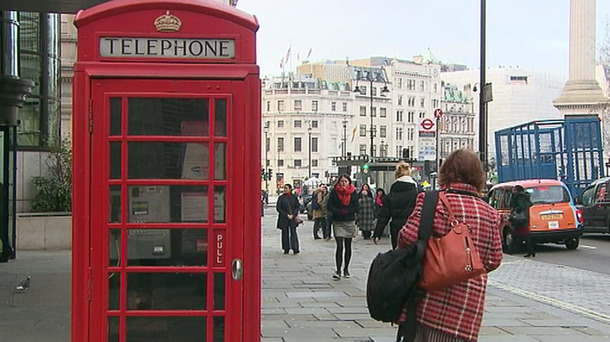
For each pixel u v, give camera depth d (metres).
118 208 5.08
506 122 127.19
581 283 13.33
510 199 19.66
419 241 4.27
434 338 4.25
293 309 9.74
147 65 5.07
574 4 41.16
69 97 26.42
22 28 18.31
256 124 5.15
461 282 4.23
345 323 8.74
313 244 21.58
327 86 132.12
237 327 5.16
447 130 138.12
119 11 5.07
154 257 5.12
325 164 129.88
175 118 5.09
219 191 5.14
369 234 22.56
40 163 18.23
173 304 5.14
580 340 8.03
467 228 4.29
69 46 26.36
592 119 26.20
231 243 5.14
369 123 134.62
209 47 5.14
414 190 10.77
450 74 154.75
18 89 15.13
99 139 5.05
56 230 17.23
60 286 11.49
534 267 16.08
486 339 8.01
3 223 14.71
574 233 19.00
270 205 67.38
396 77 136.38
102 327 5.07
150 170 5.10
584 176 26.00
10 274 12.90
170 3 5.10
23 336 7.87
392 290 4.25
